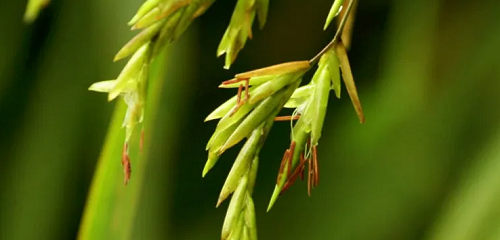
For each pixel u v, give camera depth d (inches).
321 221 23.7
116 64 21.2
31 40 23.0
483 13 21.6
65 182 23.4
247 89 11.6
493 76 21.3
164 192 21.4
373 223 22.9
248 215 11.6
